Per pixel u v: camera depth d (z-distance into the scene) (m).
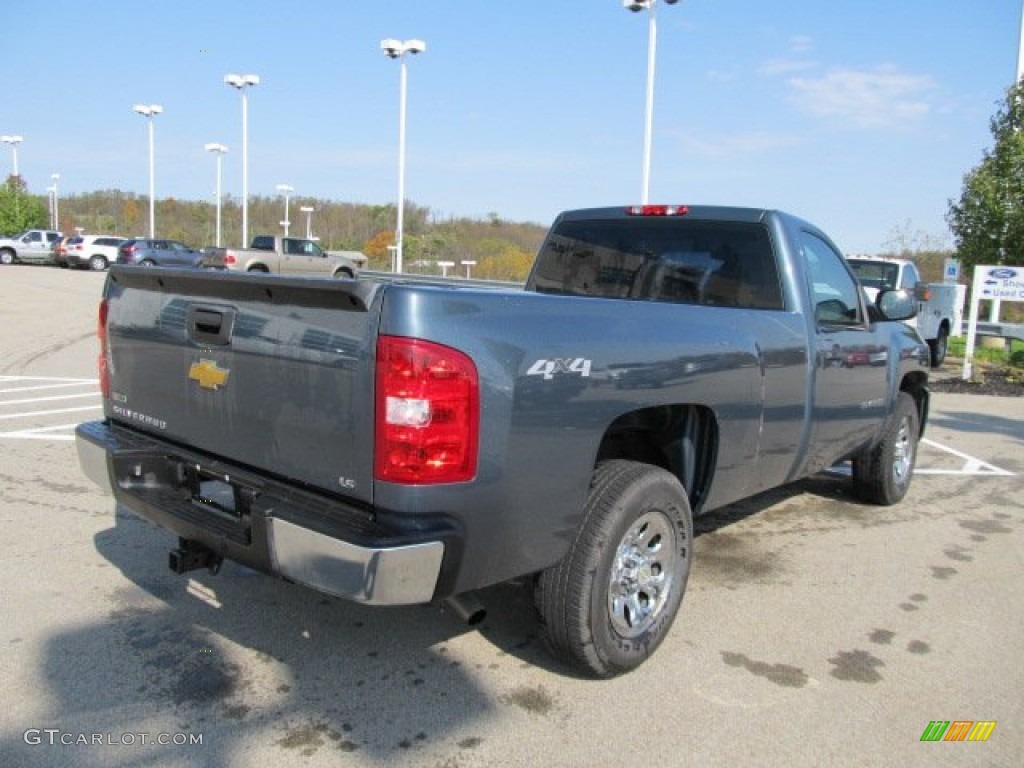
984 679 3.69
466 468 2.79
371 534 2.71
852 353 5.13
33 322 17.91
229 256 28.42
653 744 3.10
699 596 4.51
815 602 4.48
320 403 2.92
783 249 4.67
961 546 5.51
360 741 3.05
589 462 3.23
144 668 3.52
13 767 2.84
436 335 2.71
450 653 3.74
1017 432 9.93
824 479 7.21
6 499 5.70
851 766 3.02
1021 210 16.38
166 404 3.65
